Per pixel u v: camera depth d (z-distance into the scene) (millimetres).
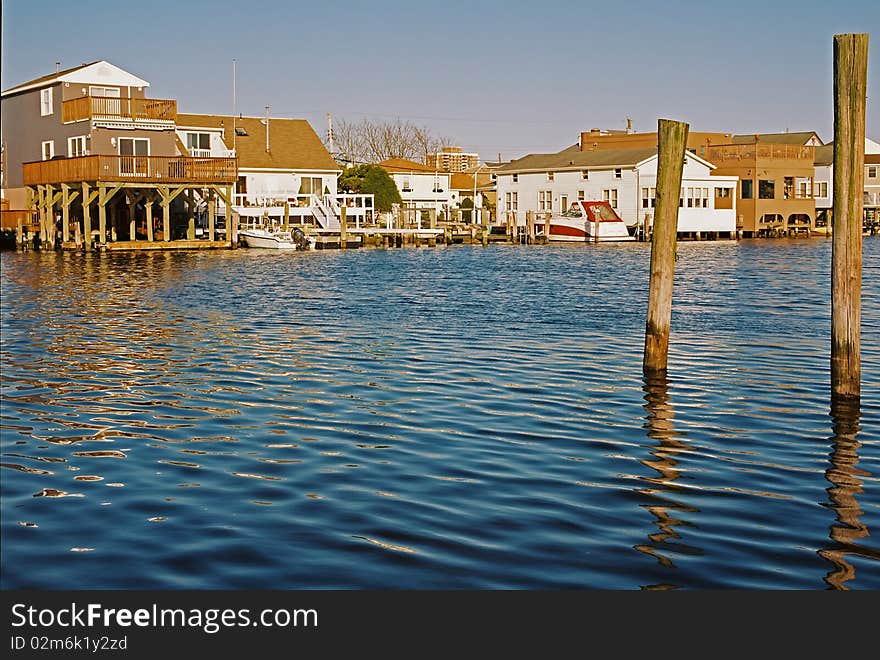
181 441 11438
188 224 58156
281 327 21422
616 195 71188
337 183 77125
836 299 13227
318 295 28984
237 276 36562
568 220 67000
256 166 68188
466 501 9266
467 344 18734
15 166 61031
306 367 16250
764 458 10781
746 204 75562
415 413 12859
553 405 13336
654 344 15609
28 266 41938
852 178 12602
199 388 14492
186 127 64125
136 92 58688
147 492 9539
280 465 10445
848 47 12102
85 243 52312
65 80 56344
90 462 10570
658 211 15250
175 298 28078
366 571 7766
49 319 23031
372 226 67812
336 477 10016
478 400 13648
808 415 12727
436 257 50219
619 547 8195
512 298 27922
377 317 23266
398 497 9383
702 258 48625
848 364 13352
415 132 127062
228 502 9242
